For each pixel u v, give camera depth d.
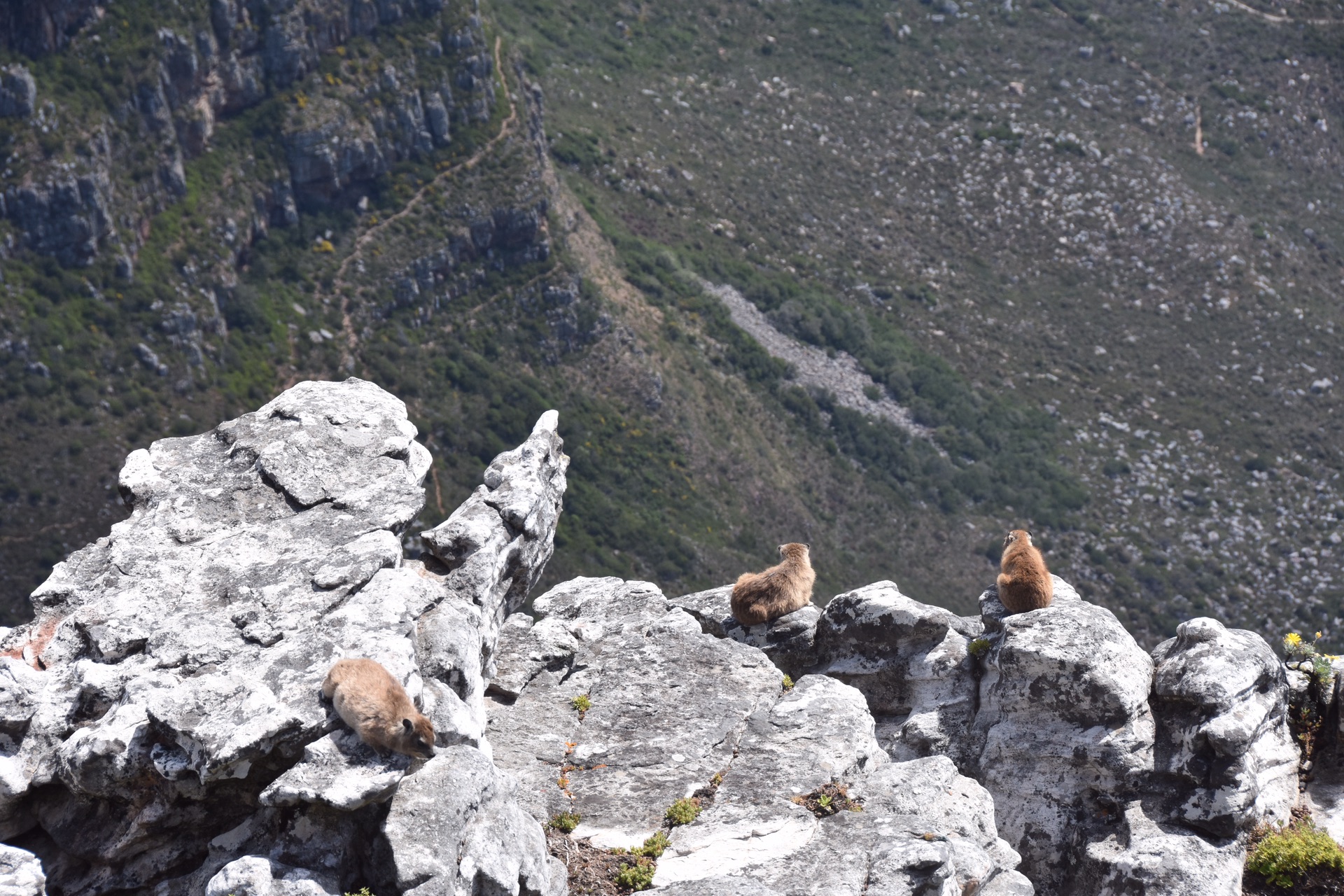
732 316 100.31
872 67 133.25
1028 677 11.49
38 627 9.85
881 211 119.00
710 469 84.06
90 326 67.62
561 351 86.00
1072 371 106.19
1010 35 138.00
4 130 66.44
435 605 10.23
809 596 14.10
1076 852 11.01
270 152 79.44
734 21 135.12
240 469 11.57
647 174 110.94
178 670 9.05
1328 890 10.38
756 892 8.70
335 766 8.28
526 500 12.05
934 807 10.16
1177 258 115.19
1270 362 106.56
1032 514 90.00
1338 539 88.56
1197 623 11.58
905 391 99.50
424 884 7.98
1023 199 120.81
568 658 12.38
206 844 8.70
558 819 9.88
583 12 127.94
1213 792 10.77
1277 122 129.00
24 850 8.27
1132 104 130.38
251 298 75.44
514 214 87.25
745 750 10.77
